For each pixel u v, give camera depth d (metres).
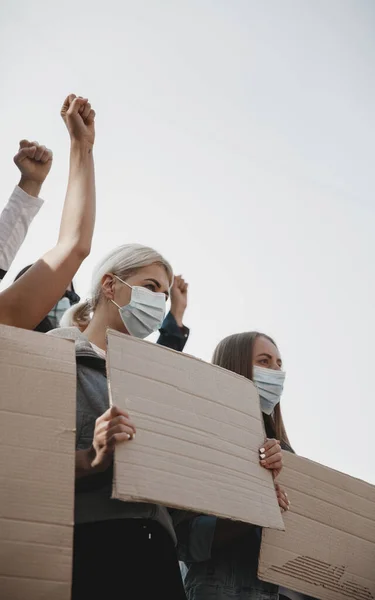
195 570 2.83
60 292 2.46
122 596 2.25
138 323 2.84
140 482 2.15
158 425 2.29
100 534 2.29
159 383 2.38
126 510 2.33
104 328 2.84
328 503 2.95
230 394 2.58
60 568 2.00
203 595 2.77
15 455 2.07
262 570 2.70
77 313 2.93
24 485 2.05
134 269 2.88
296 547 2.79
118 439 2.15
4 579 1.95
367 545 2.97
